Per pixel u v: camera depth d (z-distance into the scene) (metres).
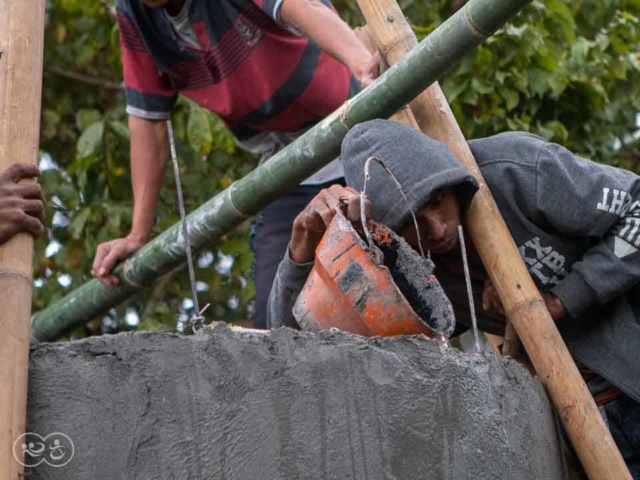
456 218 3.67
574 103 6.87
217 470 2.88
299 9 4.36
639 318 3.78
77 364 2.92
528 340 3.61
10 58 3.46
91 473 2.84
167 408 2.90
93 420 2.87
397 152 3.59
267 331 3.05
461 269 3.93
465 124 6.59
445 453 3.07
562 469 3.55
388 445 3.01
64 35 7.22
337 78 4.77
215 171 7.05
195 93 4.95
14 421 2.80
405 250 3.46
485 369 3.27
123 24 4.96
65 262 7.05
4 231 3.14
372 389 3.04
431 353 3.16
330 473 2.94
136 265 4.98
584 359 3.74
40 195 3.25
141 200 5.21
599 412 3.61
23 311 3.01
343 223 3.42
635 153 7.29
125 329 7.20
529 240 3.77
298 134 4.90
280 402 2.96
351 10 7.10
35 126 3.40
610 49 6.91
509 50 6.49
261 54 4.66
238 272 6.95
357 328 3.35
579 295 3.64
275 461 2.91
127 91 5.18
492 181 3.79
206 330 3.01
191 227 4.65
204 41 4.71
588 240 3.78
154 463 2.86
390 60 4.05
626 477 3.47
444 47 3.74
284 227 4.96
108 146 7.03
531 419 3.40
